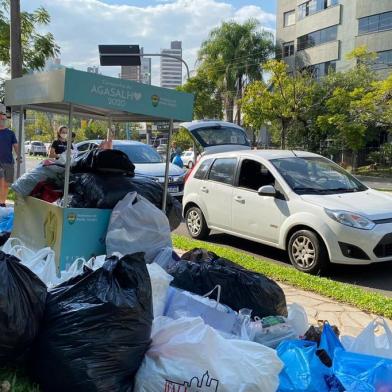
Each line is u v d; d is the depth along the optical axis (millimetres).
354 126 32688
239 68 42688
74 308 2822
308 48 47438
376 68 41031
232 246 8672
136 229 4238
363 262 6594
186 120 4559
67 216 4176
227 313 3469
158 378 2842
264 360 2855
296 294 5746
